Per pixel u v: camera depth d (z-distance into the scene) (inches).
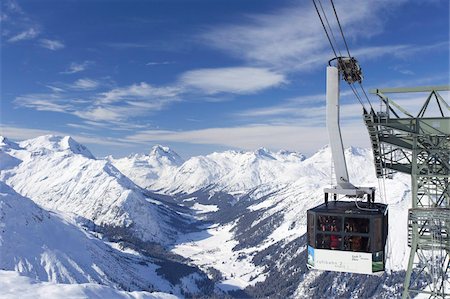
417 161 1614.2
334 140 1080.8
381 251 1141.1
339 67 1028.5
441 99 1438.2
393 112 1505.9
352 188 1163.9
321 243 1168.8
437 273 1624.0
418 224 1572.3
